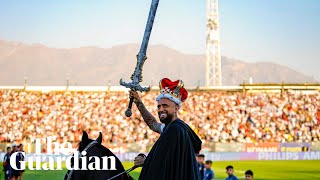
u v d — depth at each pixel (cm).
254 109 7131
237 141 6525
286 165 5166
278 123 6894
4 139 6350
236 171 4491
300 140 6688
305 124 6912
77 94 7325
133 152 5675
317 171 4553
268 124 6856
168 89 777
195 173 729
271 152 5972
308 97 7475
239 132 6656
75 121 6744
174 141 725
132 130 6394
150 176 723
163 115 775
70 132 6512
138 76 883
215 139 6506
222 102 7238
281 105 7238
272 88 7938
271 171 4522
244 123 6850
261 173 4347
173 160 720
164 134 738
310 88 7900
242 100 7294
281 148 6131
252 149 6034
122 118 6638
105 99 7238
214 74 9931
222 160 5800
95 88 7869
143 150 5756
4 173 3350
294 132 6769
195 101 7225
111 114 6862
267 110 7125
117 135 6319
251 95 7419
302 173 4375
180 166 719
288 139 6631
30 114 6844
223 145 5975
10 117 6750
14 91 7312
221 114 6988
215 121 6844
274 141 6581
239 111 7081
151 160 736
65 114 6894
